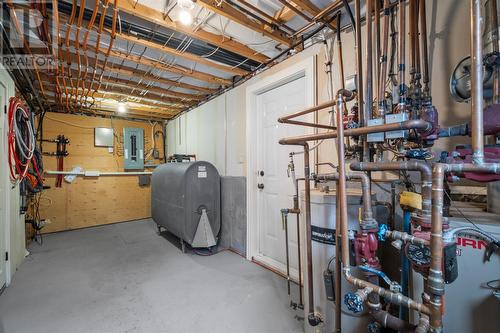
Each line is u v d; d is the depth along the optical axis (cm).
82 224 468
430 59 139
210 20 193
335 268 127
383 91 121
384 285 133
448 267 77
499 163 73
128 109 477
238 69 281
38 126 440
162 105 448
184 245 334
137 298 204
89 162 496
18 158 274
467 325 89
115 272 257
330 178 121
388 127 89
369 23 113
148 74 306
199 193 319
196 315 180
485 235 84
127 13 187
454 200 132
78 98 386
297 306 188
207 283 230
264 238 280
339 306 121
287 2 166
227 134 343
